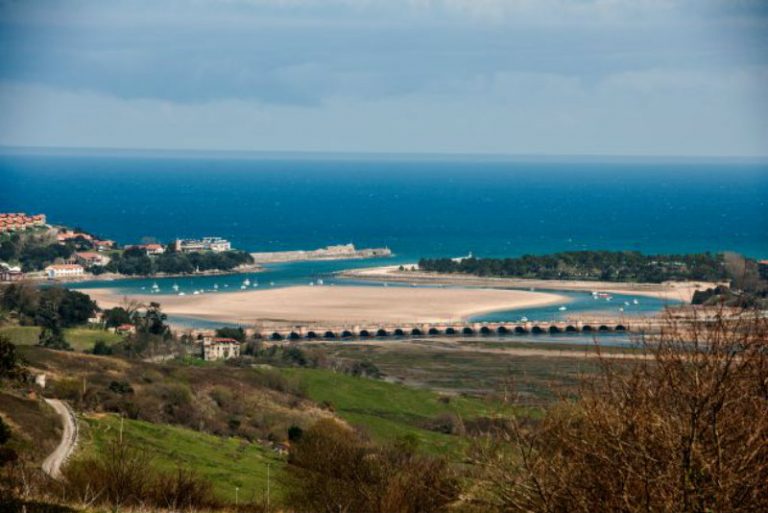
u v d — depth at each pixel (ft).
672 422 139.74
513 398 175.22
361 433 501.56
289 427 541.75
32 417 407.23
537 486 146.41
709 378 137.59
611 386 147.95
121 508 213.66
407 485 254.88
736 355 139.23
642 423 138.82
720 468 133.80
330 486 293.84
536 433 154.71
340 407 651.25
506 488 153.17
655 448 139.44
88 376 575.79
